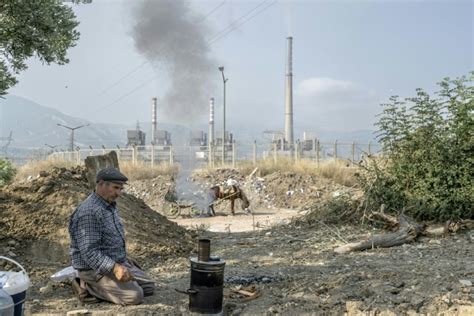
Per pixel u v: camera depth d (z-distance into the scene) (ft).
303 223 40.37
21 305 17.37
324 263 27.32
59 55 34.88
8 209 28.53
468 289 21.27
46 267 25.67
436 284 21.91
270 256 29.53
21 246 26.84
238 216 63.82
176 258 28.94
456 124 39.40
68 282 23.21
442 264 25.99
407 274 23.54
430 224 35.65
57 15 34.32
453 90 39.93
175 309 20.17
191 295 19.86
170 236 32.32
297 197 78.48
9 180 51.44
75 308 20.26
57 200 29.19
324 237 34.71
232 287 22.82
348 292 21.40
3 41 33.04
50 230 27.68
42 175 31.35
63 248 26.91
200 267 19.67
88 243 19.60
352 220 38.68
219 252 31.14
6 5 31.81
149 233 31.09
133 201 35.40
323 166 88.89
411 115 40.75
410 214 36.88
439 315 19.34
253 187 82.69
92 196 20.13
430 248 30.71
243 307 20.61
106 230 20.01
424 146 38.63
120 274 19.63
